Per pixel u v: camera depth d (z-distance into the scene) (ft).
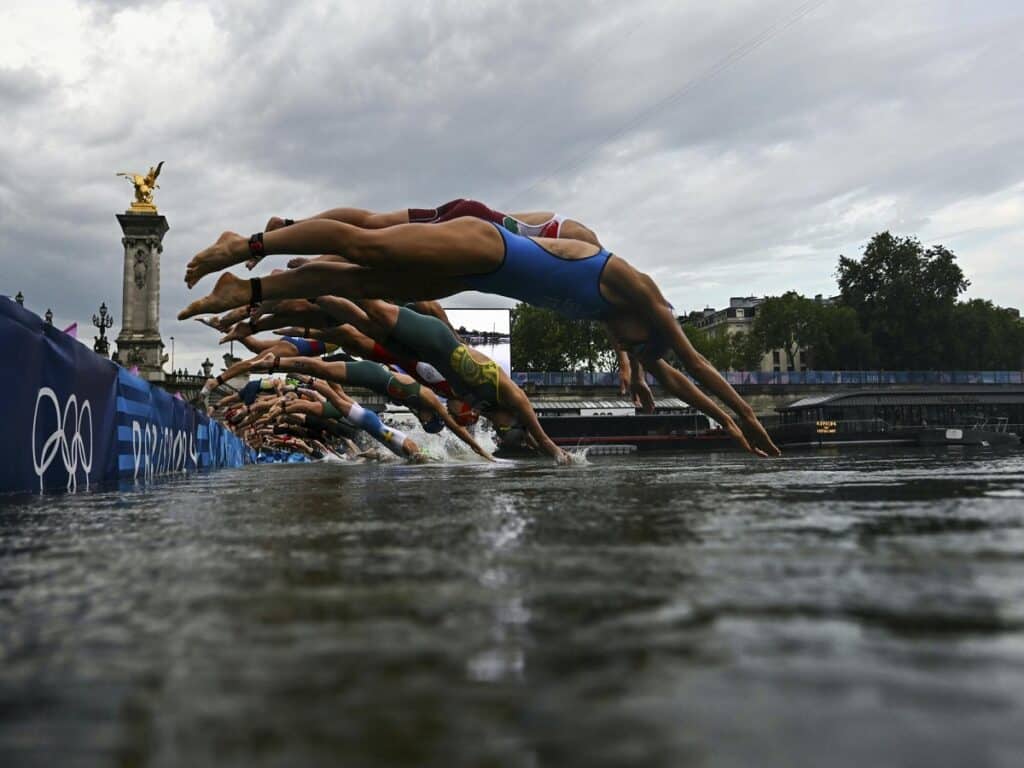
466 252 26.68
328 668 3.57
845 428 201.26
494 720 2.82
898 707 2.84
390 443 73.20
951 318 297.12
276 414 85.61
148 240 226.38
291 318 38.14
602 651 3.72
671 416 219.20
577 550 7.22
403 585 5.69
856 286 313.53
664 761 2.39
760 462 35.37
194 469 52.70
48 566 7.20
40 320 22.41
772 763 2.35
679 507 11.22
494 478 23.66
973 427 204.33
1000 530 8.01
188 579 6.31
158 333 225.35
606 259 29.50
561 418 212.23
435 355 40.73
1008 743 2.48
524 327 275.59
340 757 2.51
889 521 8.92
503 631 4.19
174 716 2.98
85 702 3.19
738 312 398.01
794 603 4.68
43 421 22.67
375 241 25.85
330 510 12.85
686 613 4.48
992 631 3.95
